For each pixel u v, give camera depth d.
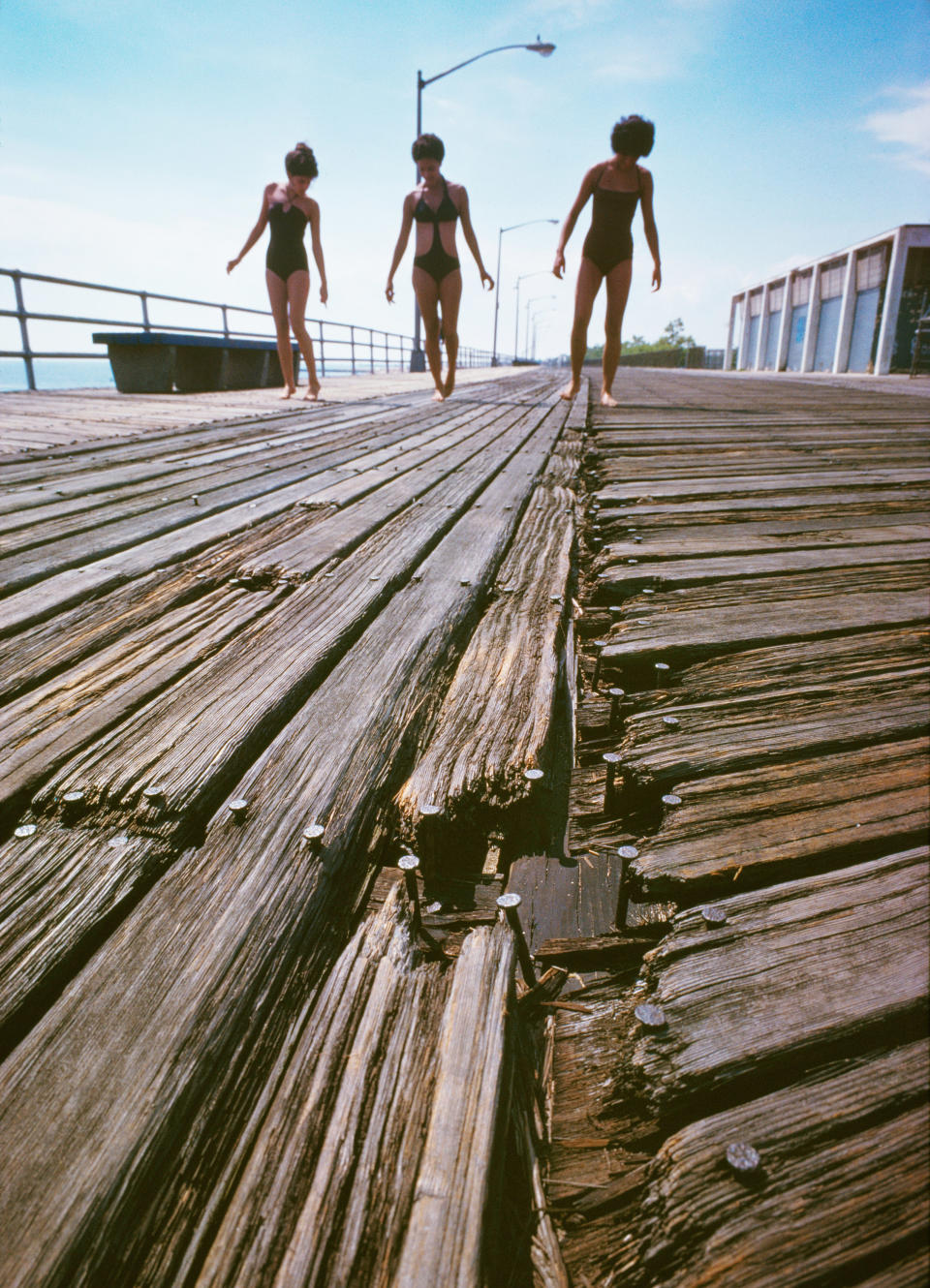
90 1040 0.90
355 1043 0.93
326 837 1.26
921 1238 0.74
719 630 2.11
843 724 1.62
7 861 1.17
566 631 2.20
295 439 5.38
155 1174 0.78
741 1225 0.76
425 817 1.33
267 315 13.27
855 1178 0.79
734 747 1.55
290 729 1.55
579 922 1.24
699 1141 0.84
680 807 1.38
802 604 2.31
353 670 1.79
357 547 2.79
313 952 1.08
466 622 2.13
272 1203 0.76
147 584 2.29
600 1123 0.95
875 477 4.23
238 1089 0.87
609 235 7.02
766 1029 0.96
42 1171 0.77
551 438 5.65
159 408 7.71
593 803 1.55
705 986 1.03
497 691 1.73
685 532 3.14
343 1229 0.74
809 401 9.90
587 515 3.49
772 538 3.03
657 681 1.93
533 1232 0.83
